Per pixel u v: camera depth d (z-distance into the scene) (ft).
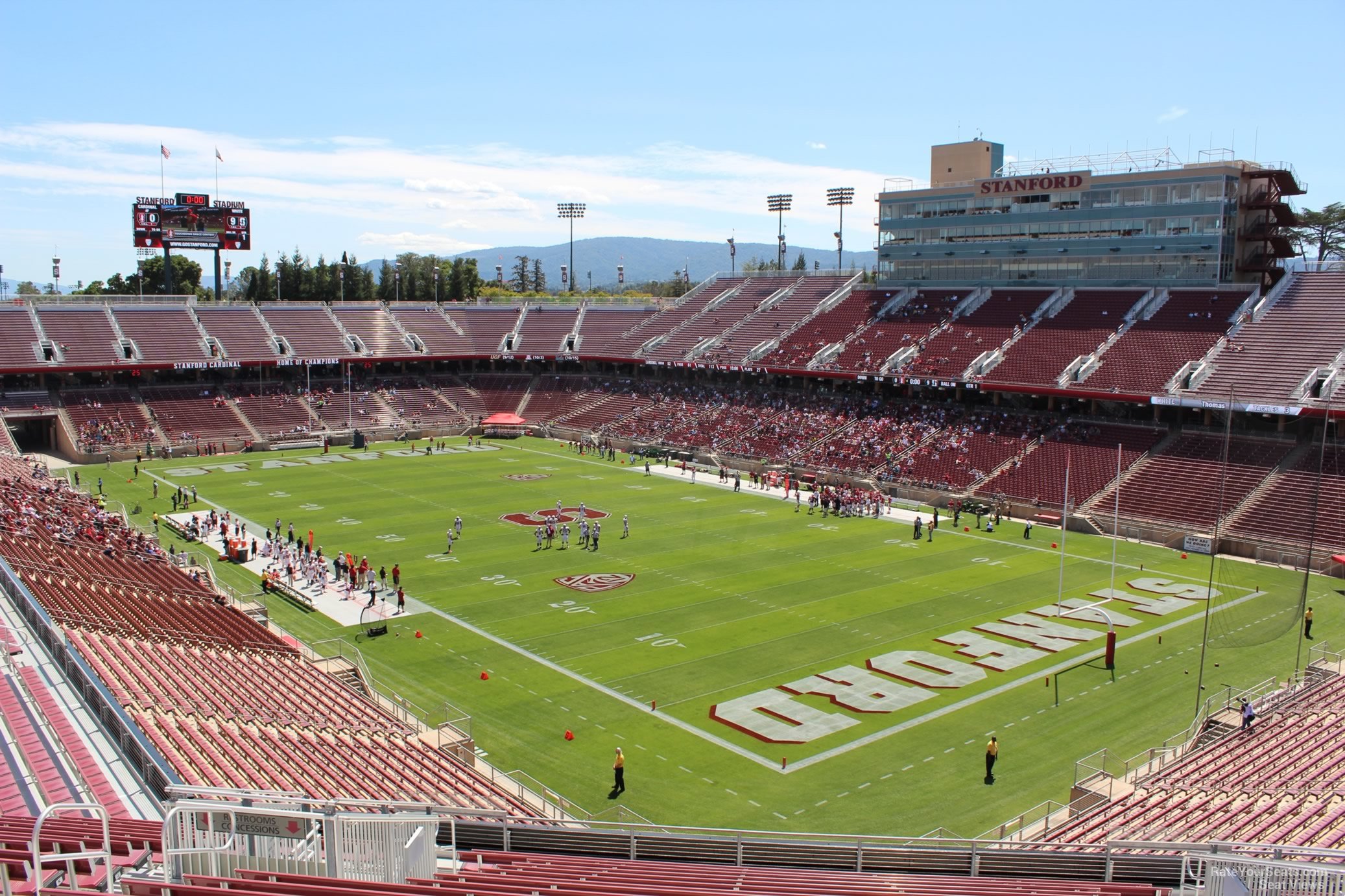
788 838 87.45
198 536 198.39
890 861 72.43
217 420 322.96
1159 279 278.05
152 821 57.67
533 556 188.24
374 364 383.86
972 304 307.17
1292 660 135.33
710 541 201.57
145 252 359.46
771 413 310.04
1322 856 54.85
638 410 343.67
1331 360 219.82
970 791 99.86
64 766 70.74
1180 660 135.85
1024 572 179.73
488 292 616.80
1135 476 224.12
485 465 293.43
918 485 248.11
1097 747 109.70
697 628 148.56
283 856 54.39
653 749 109.09
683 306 399.65
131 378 337.11
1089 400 260.83
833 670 132.05
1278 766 94.38
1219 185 264.11
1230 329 245.24
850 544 199.72
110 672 100.83
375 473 277.64
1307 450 212.23
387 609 156.76
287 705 105.50
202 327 348.79
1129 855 70.38
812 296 358.02
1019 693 124.67
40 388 312.71
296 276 484.74
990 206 311.68
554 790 99.55
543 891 53.88
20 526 163.22
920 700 122.62
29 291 643.45
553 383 388.37
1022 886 63.57
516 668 132.57
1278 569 182.80
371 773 89.35
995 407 277.03
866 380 301.02
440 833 74.43
